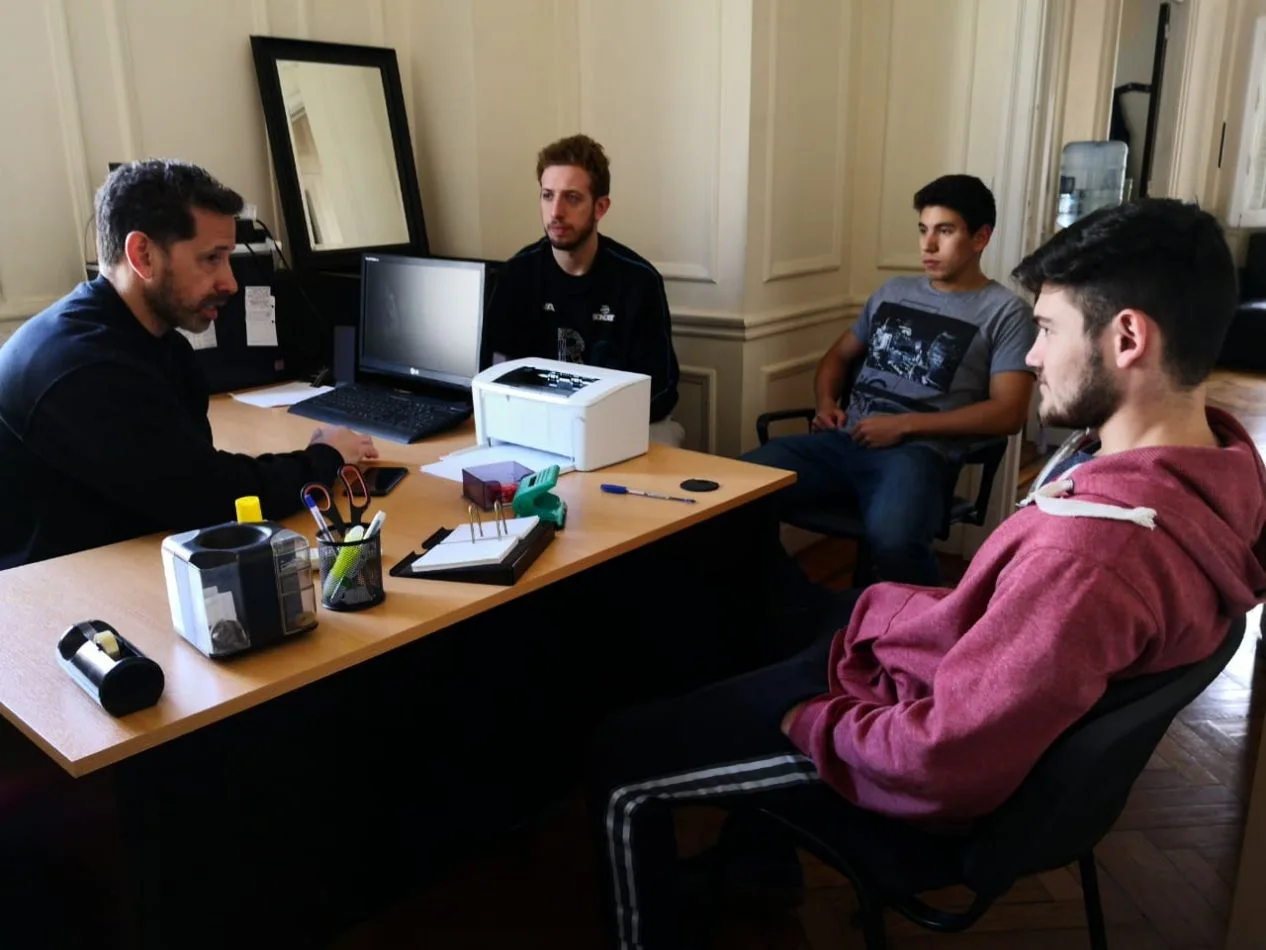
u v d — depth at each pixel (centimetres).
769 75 276
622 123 304
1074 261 101
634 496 175
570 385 194
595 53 305
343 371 257
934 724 103
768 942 171
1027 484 384
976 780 103
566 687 207
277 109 268
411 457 196
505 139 299
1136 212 100
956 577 316
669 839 136
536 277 266
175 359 181
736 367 294
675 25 283
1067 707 97
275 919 152
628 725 138
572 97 313
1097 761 98
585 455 186
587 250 257
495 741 194
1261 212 666
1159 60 566
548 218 249
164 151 256
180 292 163
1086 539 97
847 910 179
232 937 144
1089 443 128
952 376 252
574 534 157
